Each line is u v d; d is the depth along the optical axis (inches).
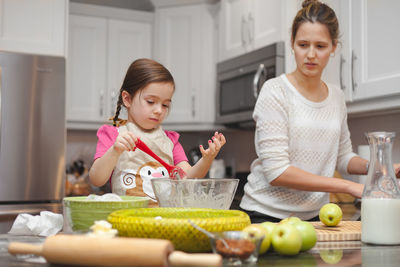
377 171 35.8
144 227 27.7
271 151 52.2
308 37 51.2
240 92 106.5
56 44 103.7
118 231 28.9
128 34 129.8
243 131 131.1
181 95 126.9
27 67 97.4
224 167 133.0
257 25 101.3
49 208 82.0
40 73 98.5
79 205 34.5
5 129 95.3
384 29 72.2
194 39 126.3
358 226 41.6
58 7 104.3
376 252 31.7
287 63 90.9
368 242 35.3
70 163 136.1
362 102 78.2
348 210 72.4
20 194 96.0
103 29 127.5
